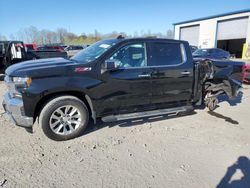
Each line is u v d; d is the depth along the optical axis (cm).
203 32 3250
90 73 394
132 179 296
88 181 291
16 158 339
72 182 288
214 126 479
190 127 471
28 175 300
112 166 324
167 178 299
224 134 439
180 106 511
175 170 316
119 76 418
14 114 375
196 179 298
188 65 491
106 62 388
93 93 401
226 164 334
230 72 561
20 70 361
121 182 290
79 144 388
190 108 507
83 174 305
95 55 420
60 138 394
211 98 561
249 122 508
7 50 1065
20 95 362
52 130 386
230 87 573
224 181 295
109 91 414
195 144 395
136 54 437
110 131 441
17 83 357
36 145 380
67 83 377
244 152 370
